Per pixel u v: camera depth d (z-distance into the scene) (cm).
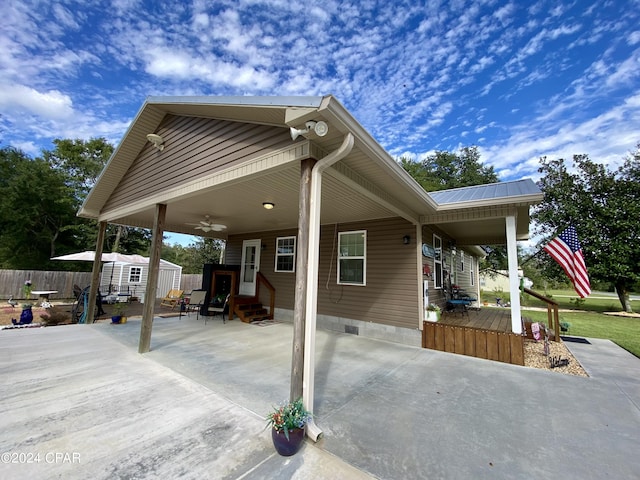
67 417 271
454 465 217
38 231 1798
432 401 328
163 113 500
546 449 240
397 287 619
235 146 376
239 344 555
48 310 948
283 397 323
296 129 276
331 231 732
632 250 1198
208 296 880
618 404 327
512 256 508
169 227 858
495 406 319
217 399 316
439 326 559
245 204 573
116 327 695
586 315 1198
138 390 335
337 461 219
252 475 201
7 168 1747
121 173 626
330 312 711
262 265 896
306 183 295
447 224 703
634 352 564
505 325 565
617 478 206
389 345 581
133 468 204
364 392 350
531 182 662
